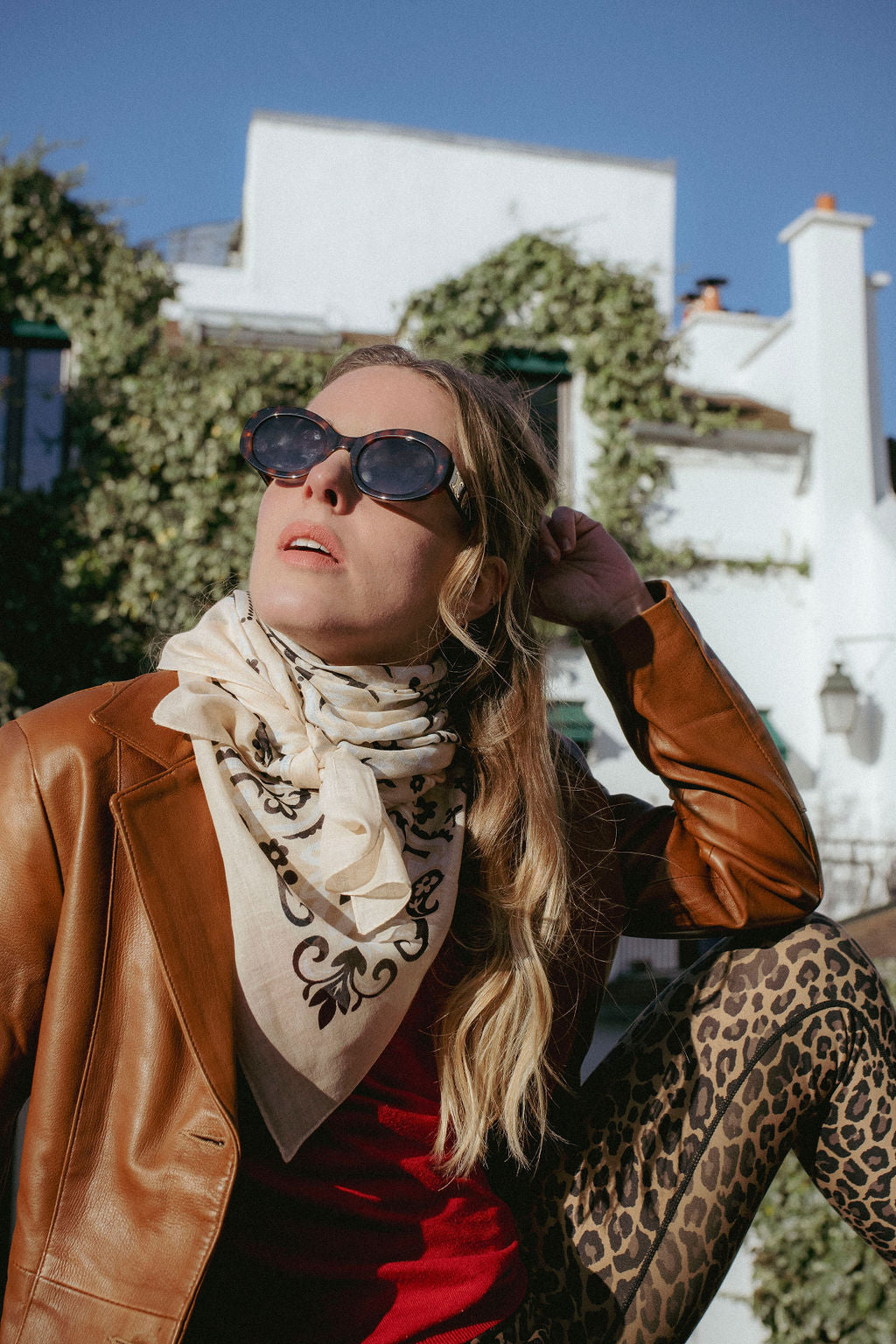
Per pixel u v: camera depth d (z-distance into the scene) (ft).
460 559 4.50
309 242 32.60
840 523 25.98
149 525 22.76
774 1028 4.84
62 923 3.59
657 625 5.29
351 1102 3.97
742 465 25.98
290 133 33.04
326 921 3.83
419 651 4.52
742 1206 4.78
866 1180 4.79
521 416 5.22
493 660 4.95
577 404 25.41
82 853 3.63
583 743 22.81
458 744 4.68
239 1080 3.72
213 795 3.83
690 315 33.83
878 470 28.09
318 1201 3.82
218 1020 3.53
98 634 22.52
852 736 25.14
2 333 23.88
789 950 4.99
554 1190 4.83
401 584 4.22
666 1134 4.81
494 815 4.69
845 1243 11.12
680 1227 4.67
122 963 3.64
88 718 3.85
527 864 4.64
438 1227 4.06
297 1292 3.81
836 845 24.44
